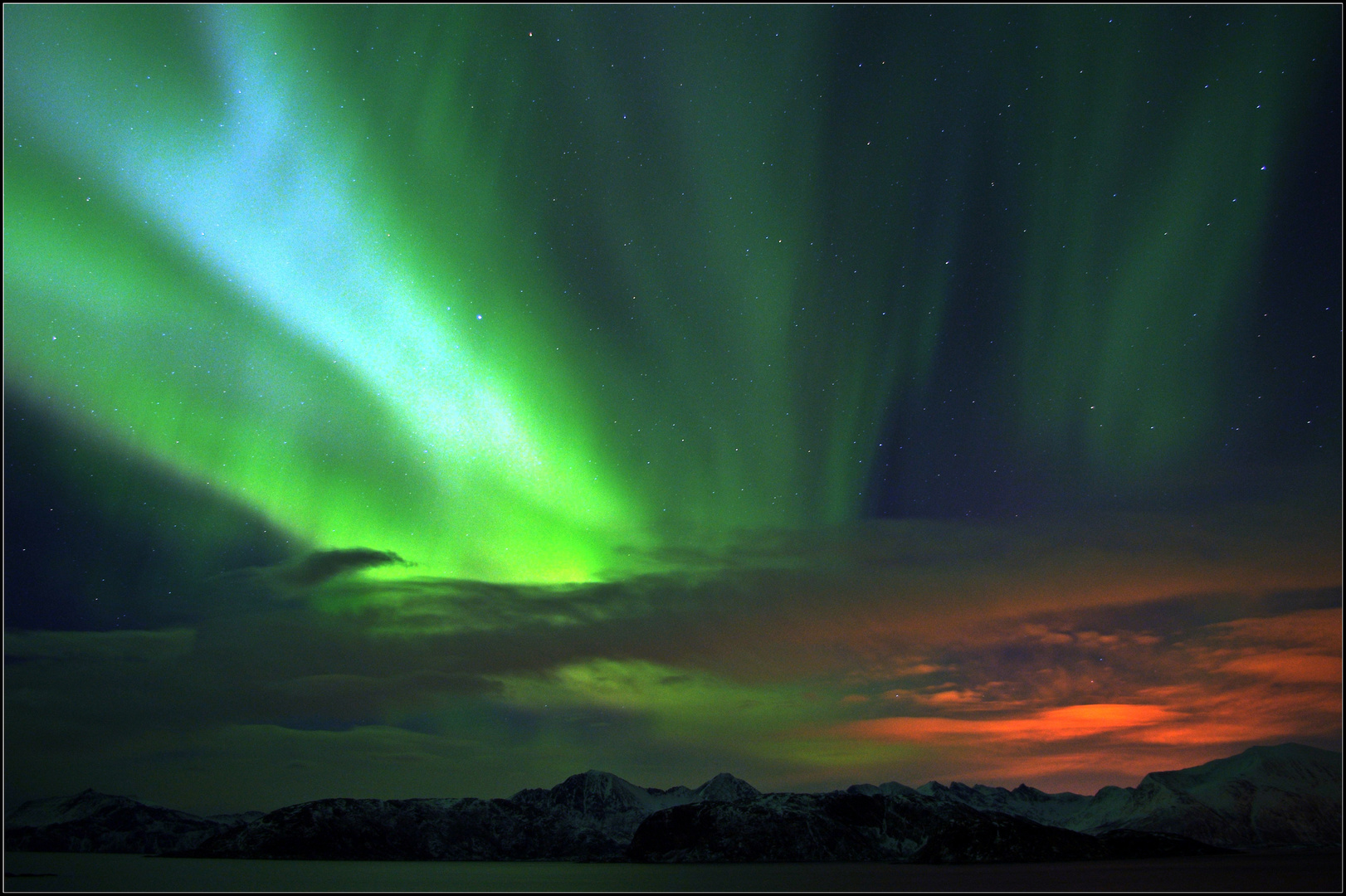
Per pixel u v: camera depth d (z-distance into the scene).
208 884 184.12
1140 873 195.88
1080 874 191.50
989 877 184.62
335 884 183.50
